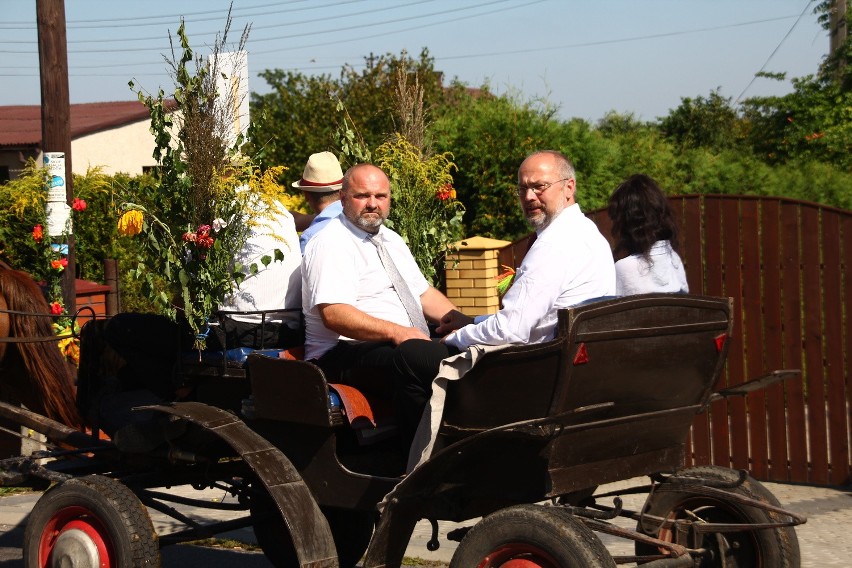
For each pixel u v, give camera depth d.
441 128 12.18
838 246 7.00
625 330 4.03
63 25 9.14
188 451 4.95
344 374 4.80
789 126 16.31
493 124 11.93
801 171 13.66
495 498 4.22
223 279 4.89
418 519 4.30
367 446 4.72
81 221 12.48
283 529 5.71
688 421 4.58
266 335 5.09
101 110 25.55
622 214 5.30
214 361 5.02
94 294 9.78
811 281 7.12
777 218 7.20
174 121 5.10
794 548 4.56
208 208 4.92
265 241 5.19
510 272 5.84
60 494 4.76
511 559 3.94
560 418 3.86
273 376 4.55
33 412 6.15
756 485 4.61
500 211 11.83
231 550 6.48
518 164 11.77
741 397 7.39
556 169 4.54
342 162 6.75
